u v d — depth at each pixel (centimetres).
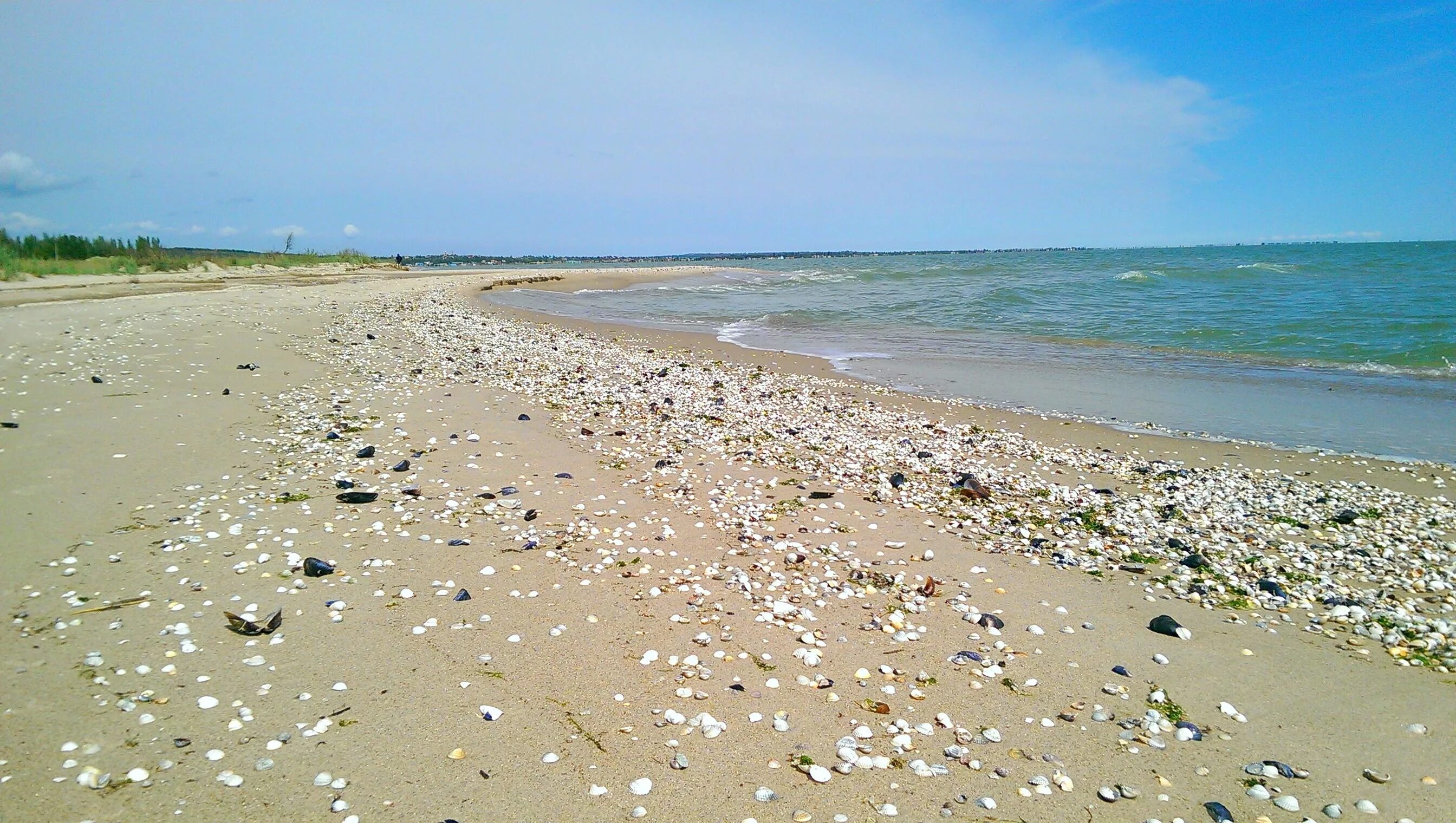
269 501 778
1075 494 933
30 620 533
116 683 470
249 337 1748
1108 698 503
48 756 405
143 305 2212
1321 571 716
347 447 982
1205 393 1545
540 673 508
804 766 429
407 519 758
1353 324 2227
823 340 2364
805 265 12169
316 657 513
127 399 1112
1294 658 557
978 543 766
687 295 4353
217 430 1005
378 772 409
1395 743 460
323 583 615
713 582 654
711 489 902
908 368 1842
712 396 1459
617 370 1719
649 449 1063
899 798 407
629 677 509
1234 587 677
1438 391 1502
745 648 551
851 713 480
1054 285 4119
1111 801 408
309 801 387
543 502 827
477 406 1261
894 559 721
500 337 2170
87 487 774
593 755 432
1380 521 842
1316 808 407
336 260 6519
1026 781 423
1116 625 602
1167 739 461
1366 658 558
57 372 1245
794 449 1097
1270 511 880
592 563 682
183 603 569
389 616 572
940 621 601
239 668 495
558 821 382
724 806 397
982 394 1543
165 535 682
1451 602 650
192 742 423
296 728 440
